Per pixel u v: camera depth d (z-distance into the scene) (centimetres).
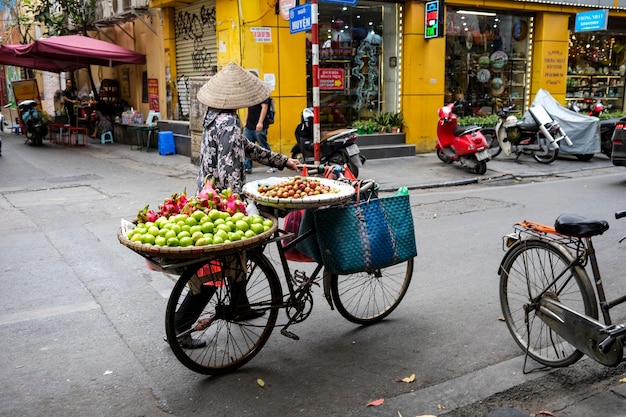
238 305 373
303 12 957
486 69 1482
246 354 372
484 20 1453
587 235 330
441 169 1155
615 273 538
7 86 2806
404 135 1367
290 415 317
